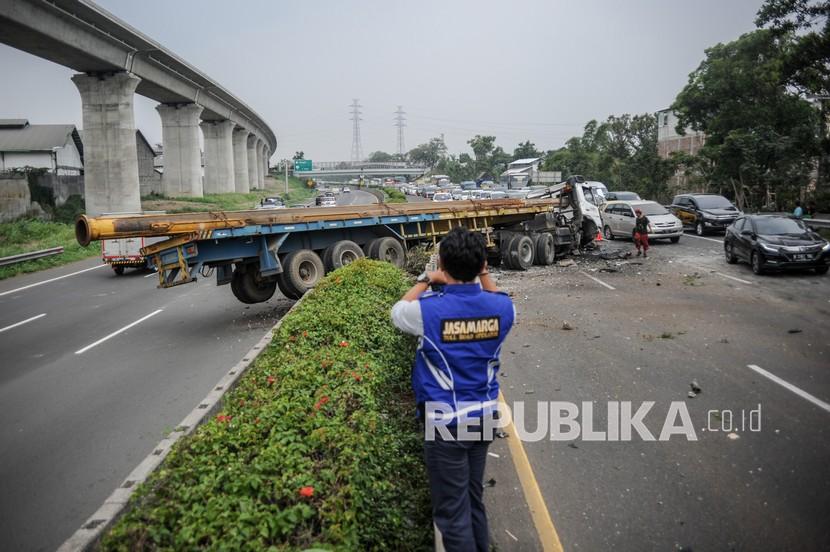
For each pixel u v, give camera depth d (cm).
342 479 350
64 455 641
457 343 326
